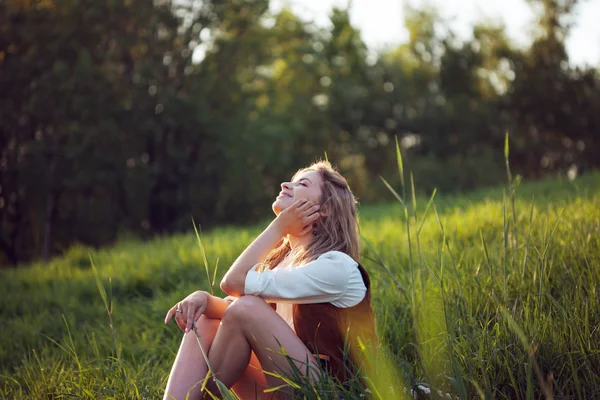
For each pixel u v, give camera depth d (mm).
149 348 5352
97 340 5973
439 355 2904
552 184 14555
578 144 37969
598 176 14492
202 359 3000
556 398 2574
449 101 37531
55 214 24625
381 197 35219
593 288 3299
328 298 2994
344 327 2994
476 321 3211
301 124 33000
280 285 2992
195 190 26656
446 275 4398
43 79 23141
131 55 26906
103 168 24031
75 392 3686
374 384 2553
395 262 6270
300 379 2758
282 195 3264
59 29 24062
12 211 24703
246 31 29516
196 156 27453
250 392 3064
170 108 25172
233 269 3064
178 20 27750
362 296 3035
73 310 7910
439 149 36938
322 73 36250
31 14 24188
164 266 9344
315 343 2961
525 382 2693
